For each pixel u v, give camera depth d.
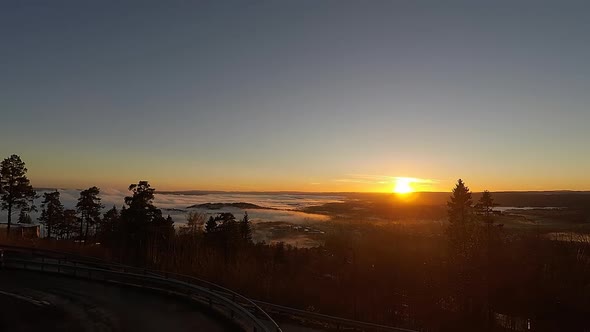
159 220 50.09
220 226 58.66
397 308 46.81
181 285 20.94
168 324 16.69
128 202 48.72
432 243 74.56
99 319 17.08
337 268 65.31
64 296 20.59
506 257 56.53
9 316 17.08
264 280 39.53
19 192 51.75
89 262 28.30
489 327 46.34
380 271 60.22
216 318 17.80
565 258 58.50
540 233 69.31
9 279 24.00
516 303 51.72
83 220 69.81
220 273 40.53
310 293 40.72
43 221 65.69
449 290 53.62
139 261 42.41
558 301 49.78
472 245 55.31
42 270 26.41
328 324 25.16
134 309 18.77
